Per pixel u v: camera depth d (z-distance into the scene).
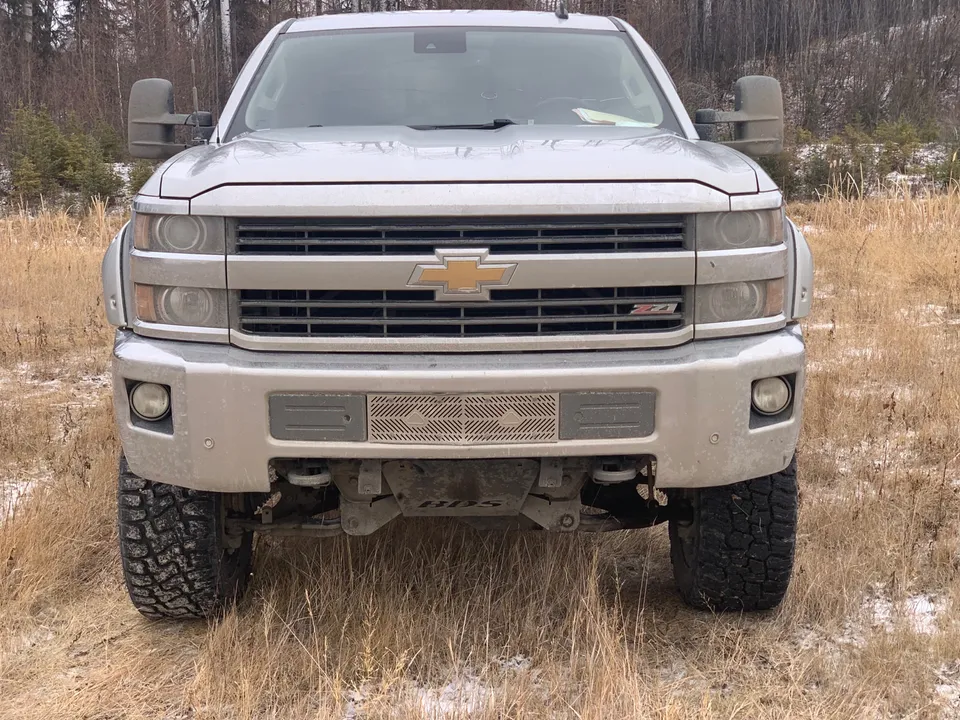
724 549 3.10
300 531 3.11
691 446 2.66
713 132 3.90
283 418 2.62
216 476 2.67
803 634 3.18
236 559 3.35
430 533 3.74
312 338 2.63
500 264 2.56
